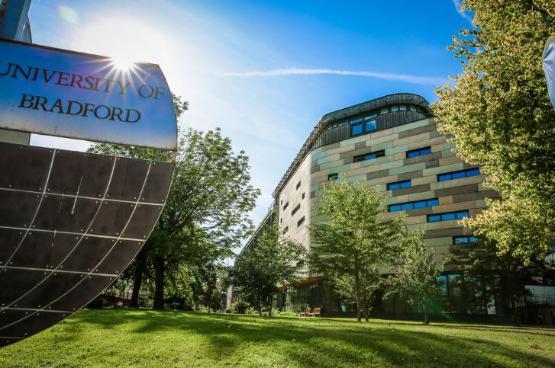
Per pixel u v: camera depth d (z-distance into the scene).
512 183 14.21
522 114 12.54
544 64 4.74
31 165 3.37
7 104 3.54
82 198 3.42
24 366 6.78
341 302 45.19
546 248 15.09
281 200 79.75
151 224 3.49
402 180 47.34
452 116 14.89
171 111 3.86
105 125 3.70
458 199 42.91
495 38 14.18
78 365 6.94
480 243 33.38
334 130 57.09
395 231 24.48
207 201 25.78
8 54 3.66
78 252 3.38
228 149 27.66
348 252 23.34
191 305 46.38
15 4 4.15
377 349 8.21
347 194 25.17
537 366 8.05
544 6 12.53
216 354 7.61
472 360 8.05
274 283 30.98
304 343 8.38
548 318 34.84
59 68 3.75
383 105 54.03
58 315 3.36
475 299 34.84
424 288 24.67
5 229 3.28
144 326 10.26
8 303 3.28
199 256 26.14
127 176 3.52
